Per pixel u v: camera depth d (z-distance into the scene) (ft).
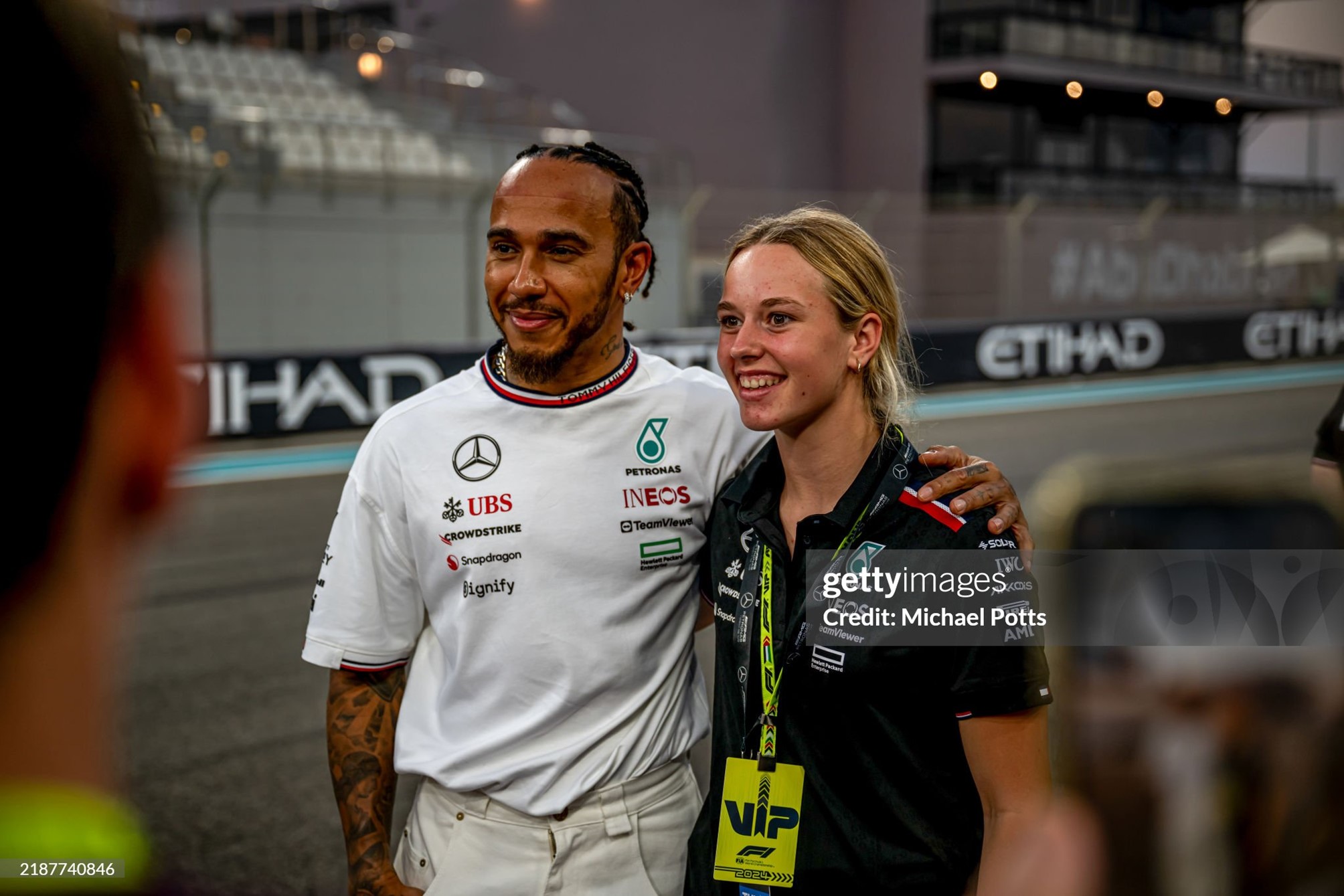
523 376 5.43
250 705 13.98
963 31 70.13
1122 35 69.77
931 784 4.70
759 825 4.84
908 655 4.59
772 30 73.67
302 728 13.24
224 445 31.81
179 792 11.43
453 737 5.57
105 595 0.94
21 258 0.82
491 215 5.33
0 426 0.84
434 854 5.53
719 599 5.33
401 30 77.87
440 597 5.51
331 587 5.57
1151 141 76.07
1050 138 72.95
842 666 4.66
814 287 4.74
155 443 0.94
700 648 14.38
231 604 18.49
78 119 0.84
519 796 5.35
